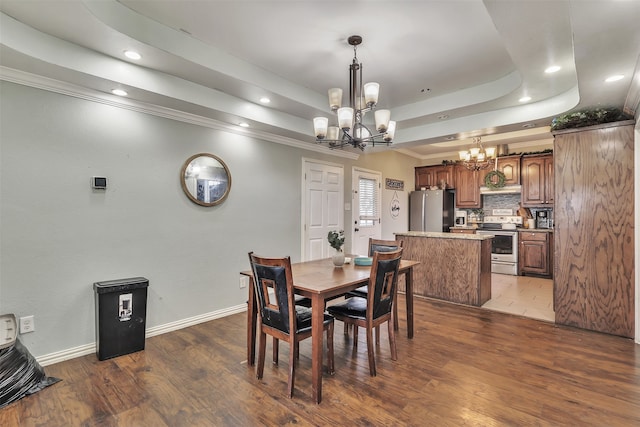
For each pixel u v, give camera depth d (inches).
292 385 82.4
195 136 135.3
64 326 102.9
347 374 93.7
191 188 133.6
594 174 125.2
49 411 76.6
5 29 78.2
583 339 118.5
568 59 98.0
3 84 91.9
